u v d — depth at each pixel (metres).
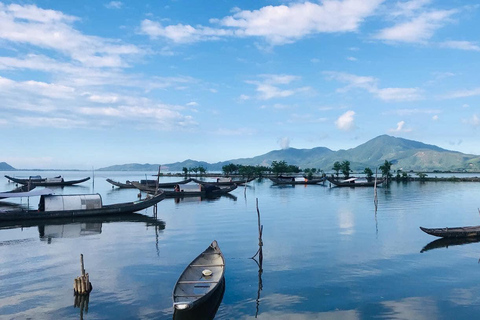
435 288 23.30
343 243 35.53
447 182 158.50
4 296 22.02
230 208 64.94
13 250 33.47
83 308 20.28
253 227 44.97
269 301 21.33
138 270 27.08
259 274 26.19
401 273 26.23
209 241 37.16
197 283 22.41
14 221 49.50
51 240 37.94
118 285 23.88
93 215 53.59
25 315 19.42
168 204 72.19
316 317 19.27
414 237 38.22
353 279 24.95
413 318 19.12
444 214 55.34
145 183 120.06
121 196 92.50
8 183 162.50
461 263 28.66
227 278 25.41
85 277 22.53
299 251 32.53
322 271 26.73
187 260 29.83
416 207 64.31
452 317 19.22
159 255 31.47
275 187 126.31
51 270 27.16
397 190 108.19
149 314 19.55
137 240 37.81
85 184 155.50
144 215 56.38
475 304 20.81
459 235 37.53
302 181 146.50
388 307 20.44
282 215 55.09
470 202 72.69
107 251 33.00
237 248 33.97
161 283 24.27
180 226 46.25
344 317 19.27
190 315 19.38
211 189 93.62
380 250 32.72
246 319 19.03
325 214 55.81
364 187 124.69
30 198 87.00
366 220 49.66
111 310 20.03
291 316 19.39
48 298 21.69
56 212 51.56
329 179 127.06
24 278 25.33
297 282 24.45
